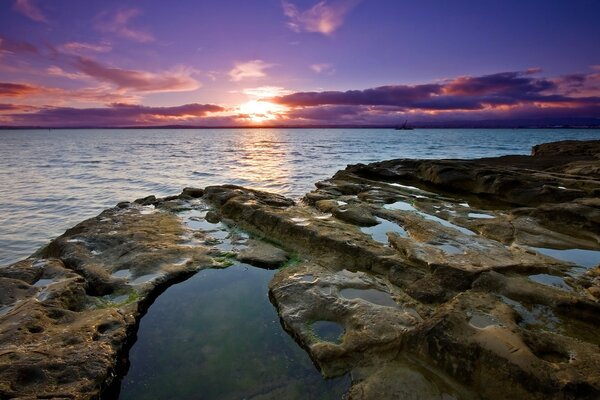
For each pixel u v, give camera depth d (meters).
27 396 4.59
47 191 27.02
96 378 5.06
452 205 14.75
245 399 5.15
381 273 8.49
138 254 9.59
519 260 8.60
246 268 9.53
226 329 6.86
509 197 16.47
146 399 5.21
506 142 111.44
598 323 6.20
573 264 8.62
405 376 5.15
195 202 16.31
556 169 21.19
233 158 57.34
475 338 5.22
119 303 7.41
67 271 8.27
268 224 11.80
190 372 5.73
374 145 97.19
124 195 25.95
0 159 52.09
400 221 12.05
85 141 133.88
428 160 23.58
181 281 8.82
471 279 7.46
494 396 4.70
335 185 18.44
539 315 6.47
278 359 5.98
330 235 10.07
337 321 6.61
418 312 6.88
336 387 5.28
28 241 15.58
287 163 48.62
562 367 4.75
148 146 97.88
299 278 8.19
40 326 6.04
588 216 11.34
